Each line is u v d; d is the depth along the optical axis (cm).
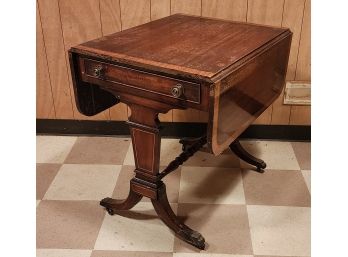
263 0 216
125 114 251
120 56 144
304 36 222
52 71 241
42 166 226
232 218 186
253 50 152
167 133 254
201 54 147
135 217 188
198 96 133
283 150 241
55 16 226
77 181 213
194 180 213
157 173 167
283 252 167
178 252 167
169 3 221
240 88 150
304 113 242
